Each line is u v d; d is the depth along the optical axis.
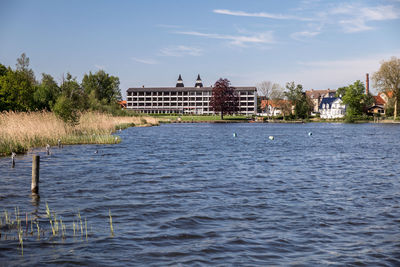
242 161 28.17
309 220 12.14
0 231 10.82
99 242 9.98
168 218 12.27
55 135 38.22
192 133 69.25
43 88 62.69
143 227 11.32
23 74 60.72
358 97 133.62
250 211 13.23
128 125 82.38
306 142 49.34
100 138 41.38
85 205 13.91
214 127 102.06
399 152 36.12
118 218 12.26
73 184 18.00
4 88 54.28
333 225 11.61
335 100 174.62
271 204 14.30
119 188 17.19
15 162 24.78
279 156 32.00
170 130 80.44
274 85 160.38
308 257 9.06
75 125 45.41
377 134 68.62
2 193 15.73
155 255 9.13
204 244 9.91
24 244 9.80
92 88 134.75
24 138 33.47
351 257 9.07
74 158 27.78
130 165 24.95
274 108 164.00
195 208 13.61
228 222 11.89
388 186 18.22
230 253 9.29
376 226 11.52
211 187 17.67
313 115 174.12
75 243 9.90
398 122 123.00
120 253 9.24
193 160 28.41
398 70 112.31
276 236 10.56
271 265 8.58
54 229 11.05
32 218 12.16
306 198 15.39
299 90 159.00
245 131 80.44
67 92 57.19
